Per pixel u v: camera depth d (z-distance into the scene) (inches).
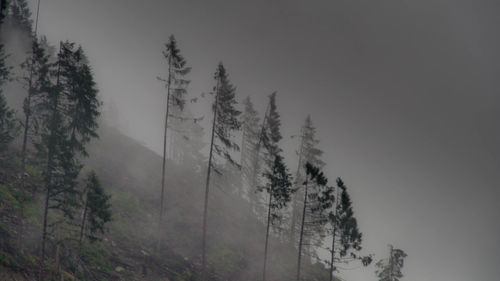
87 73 754.8
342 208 1008.2
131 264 909.8
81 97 745.0
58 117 692.7
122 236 1031.6
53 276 700.7
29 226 805.2
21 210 741.9
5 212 788.0
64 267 756.0
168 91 1026.7
